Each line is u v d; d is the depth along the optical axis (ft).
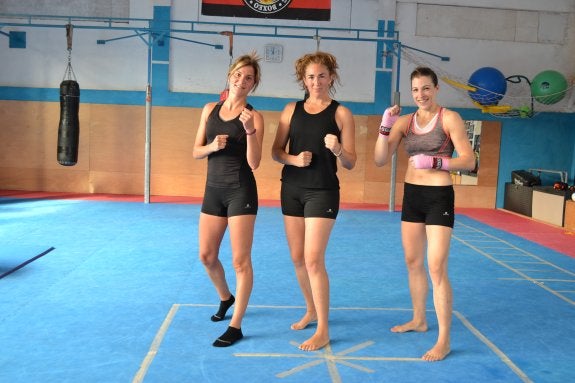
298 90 36.09
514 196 34.12
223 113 11.03
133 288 14.64
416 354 10.65
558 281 16.71
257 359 10.19
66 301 13.34
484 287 15.79
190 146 35.96
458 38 35.96
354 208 33.63
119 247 19.72
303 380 9.36
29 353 10.18
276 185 36.40
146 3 35.09
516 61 36.14
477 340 11.48
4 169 35.70
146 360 10.00
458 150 10.46
